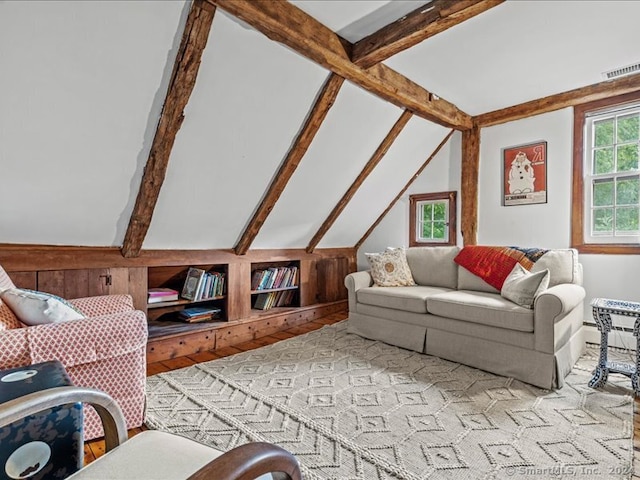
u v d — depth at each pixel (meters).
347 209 4.10
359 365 2.68
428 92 3.27
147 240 2.81
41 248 2.38
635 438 1.70
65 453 1.06
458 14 1.96
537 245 3.54
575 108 3.29
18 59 1.60
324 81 2.57
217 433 1.78
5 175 1.94
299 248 4.17
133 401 1.77
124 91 1.92
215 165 2.59
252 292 3.65
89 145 2.04
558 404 2.05
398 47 2.28
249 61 2.16
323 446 1.67
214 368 2.65
